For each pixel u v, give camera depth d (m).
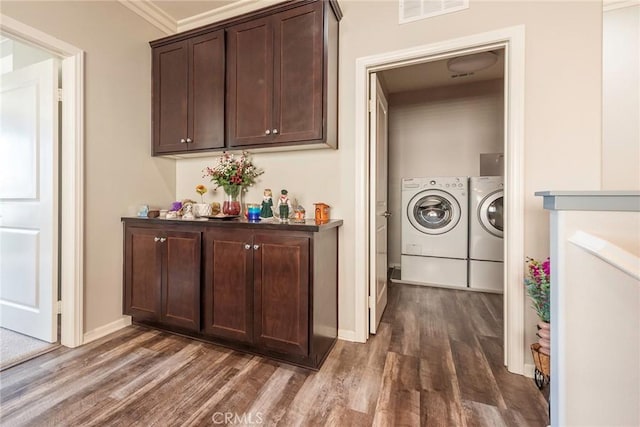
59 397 1.40
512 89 1.62
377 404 1.38
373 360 1.78
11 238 2.08
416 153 4.07
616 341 0.86
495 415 1.31
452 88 3.90
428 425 1.25
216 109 2.12
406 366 1.71
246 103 2.03
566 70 1.53
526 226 1.60
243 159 2.28
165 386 1.50
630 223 0.86
